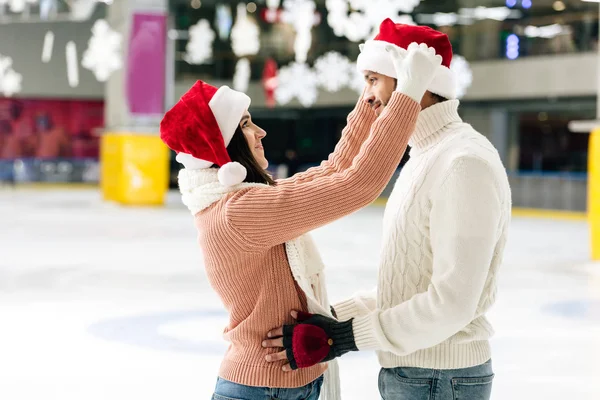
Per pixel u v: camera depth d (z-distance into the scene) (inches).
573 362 178.1
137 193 673.6
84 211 627.2
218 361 177.0
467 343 71.4
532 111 833.5
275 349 70.2
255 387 70.3
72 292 266.4
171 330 208.5
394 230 72.6
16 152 1133.7
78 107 1149.7
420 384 71.6
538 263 350.9
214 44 1045.2
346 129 76.3
